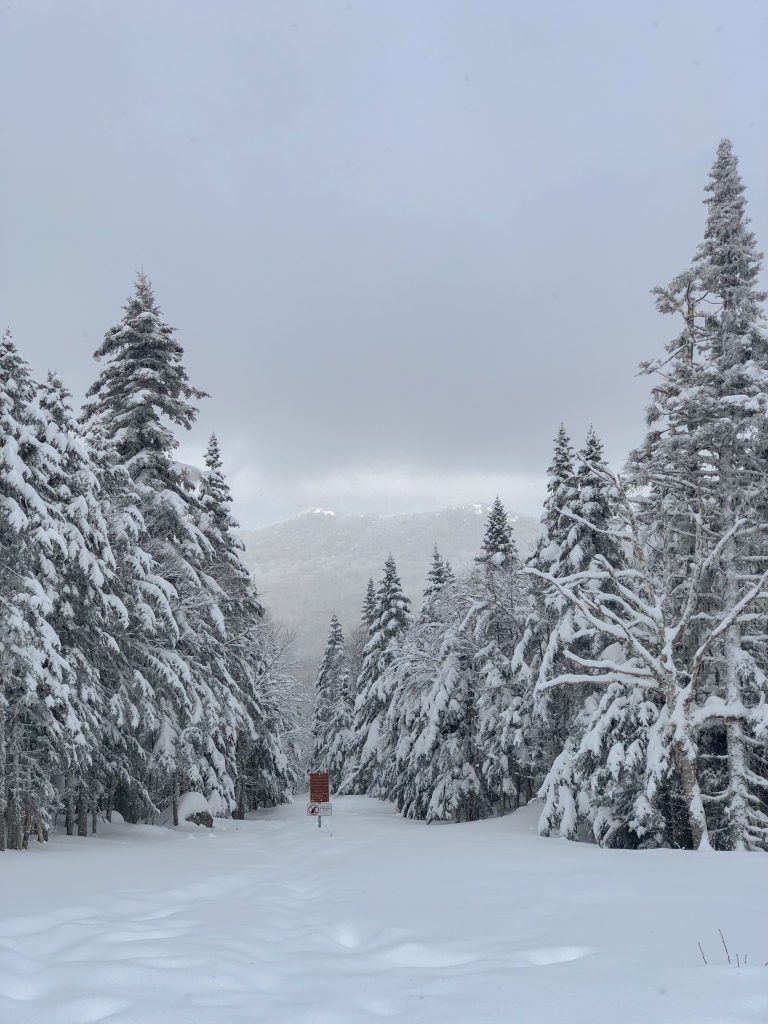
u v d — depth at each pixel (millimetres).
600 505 26734
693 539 22781
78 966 6176
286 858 17625
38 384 21578
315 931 8117
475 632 32250
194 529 27922
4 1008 5234
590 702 24172
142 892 10797
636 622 21578
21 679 17875
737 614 19312
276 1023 4867
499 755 29500
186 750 25859
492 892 10266
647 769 19422
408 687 36500
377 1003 5336
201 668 28016
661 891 9555
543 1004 4961
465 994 5367
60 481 20953
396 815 38969
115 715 22609
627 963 5902
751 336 20891
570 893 9812
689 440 20859
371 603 64375
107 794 24641
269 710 44250
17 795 17516
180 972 6020
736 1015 4410
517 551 38531
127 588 24000
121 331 28672
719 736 21938
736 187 21703
